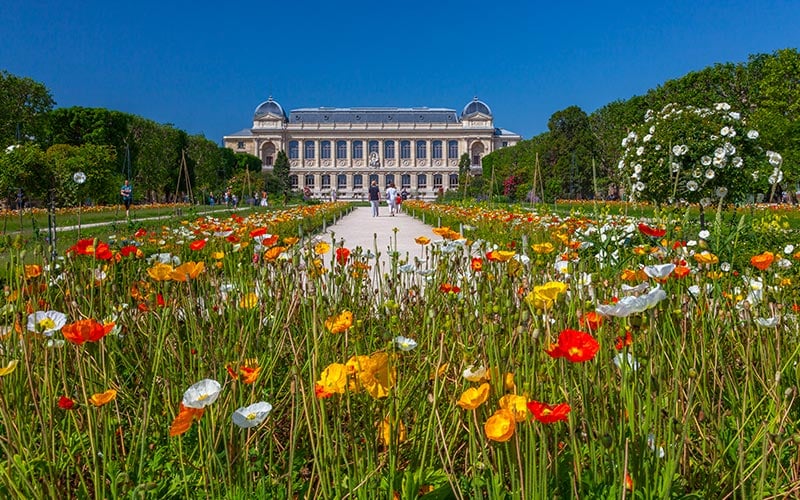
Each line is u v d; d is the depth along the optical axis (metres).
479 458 1.90
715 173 8.02
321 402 1.77
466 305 2.69
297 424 1.87
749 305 2.77
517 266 3.02
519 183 39.25
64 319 2.17
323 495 1.75
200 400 1.64
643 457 1.75
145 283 3.73
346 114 106.56
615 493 1.71
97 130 39.50
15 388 2.24
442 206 24.25
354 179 102.00
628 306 1.69
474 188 44.22
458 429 2.03
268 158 102.44
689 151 8.03
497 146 103.81
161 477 2.06
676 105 8.78
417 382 2.30
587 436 1.89
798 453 1.92
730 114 8.34
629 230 5.21
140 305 3.19
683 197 8.22
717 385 2.49
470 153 102.38
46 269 3.19
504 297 2.39
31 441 2.08
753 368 2.41
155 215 21.14
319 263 3.48
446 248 3.50
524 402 1.54
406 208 32.91
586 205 17.25
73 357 2.72
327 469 1.79
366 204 61.81
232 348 2.76
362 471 1.84
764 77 27.02
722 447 2.00
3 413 1.96
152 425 2.30
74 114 39.69
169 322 2.96
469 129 101.69
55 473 1.97
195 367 2.73
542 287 1.82
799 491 1.80
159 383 2.60
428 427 1.90
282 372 2.83
